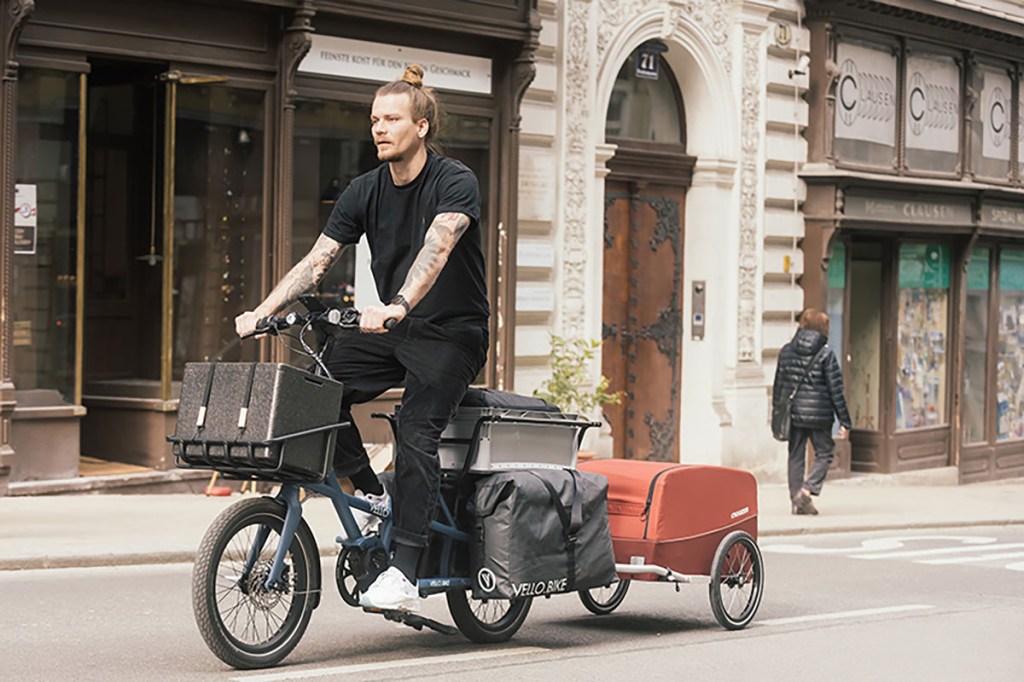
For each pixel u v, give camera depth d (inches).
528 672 298.2
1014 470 1019.3
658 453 771.4
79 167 531.2
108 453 577.0
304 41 579.8
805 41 828.0
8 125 504.7
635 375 761.0
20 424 516.7
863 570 505.7
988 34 944.9
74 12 527.5
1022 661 339.6
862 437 903.1
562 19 692.7
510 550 308.3
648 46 749.9
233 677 281.3
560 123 695.1
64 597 373.7
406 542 294.7
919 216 887.7
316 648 316.5
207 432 276.4
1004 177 986.1
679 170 775.1
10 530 458.0
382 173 302.8
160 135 563.8
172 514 506.6
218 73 569.9
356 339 300.2
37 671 286.4
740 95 786.2
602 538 329.4
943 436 945.5
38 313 522.0
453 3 631.2
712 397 781.9
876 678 312.8
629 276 757.9
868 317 904.3
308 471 278.5
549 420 322.3
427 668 296.8
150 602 370.3
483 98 658.8
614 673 303.3
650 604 407.5
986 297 989.8
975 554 573.9
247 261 584.4
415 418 295.9
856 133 855.1
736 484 368.2
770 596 433.7
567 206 699.4
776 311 815.7
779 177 813.9
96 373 578.6
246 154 581.9
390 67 623.8
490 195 663.1
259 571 288.4
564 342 666.8
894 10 861.8
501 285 660.7
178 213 566.3
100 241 575.8
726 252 786.2
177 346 568.7
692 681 300.5
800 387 669.3
